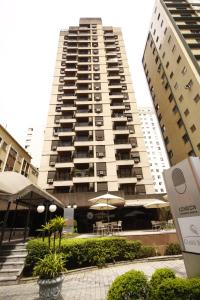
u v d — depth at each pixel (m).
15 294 5.68
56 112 33.38
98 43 43.56
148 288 3.50
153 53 38.34
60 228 7.88
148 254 9.43
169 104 31.86
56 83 36.88
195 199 3.75
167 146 33.62
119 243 9.12
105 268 8.11
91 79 37.38
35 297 5.41
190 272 3.71
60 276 5.27
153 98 40.28
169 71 31.23
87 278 6.80
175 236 10.55
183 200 4.07
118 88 36.28
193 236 3.72
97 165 27.69
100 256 8.42
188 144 26.56
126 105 35.12
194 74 24.22
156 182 81.81
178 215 4.18
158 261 8.98
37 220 19.09
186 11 33.06
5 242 9.51
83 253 8.20
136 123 33.03
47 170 27.72
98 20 48.66
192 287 3.01
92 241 8.65
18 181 9.17
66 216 17.33
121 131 31.11
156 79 37.38
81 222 21.58
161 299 3.13
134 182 26.62
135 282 3.51
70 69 38.47
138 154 29.95
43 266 5.31
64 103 34.91
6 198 7.87
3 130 27.81
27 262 7.53
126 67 40.34
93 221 21.64
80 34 44.81
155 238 10.41
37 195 12.06
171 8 33.62
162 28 33.38
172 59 29.92
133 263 8.77
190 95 25.30
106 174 27.02
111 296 3.41
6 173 9.84
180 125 28.55
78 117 32.28
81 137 31.09
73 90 36.19
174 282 3.17
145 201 21.27
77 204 20.97
